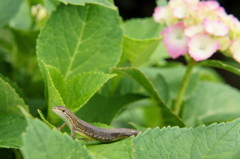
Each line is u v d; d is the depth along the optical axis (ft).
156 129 1.88
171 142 1.87
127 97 2.29
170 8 2.40
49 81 1.95
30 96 2.53
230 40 2.28
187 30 2.28
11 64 2.59
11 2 2.55
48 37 2.15
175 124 2.15
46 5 2.39
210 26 2.25
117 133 1.97
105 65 2.17
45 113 2.13
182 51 2.31
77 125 1.93
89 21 2.19
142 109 2.62
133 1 6.03
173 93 2.59
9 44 2.70
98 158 1.82
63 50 2.16
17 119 1.99
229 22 2.30
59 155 1.63
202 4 2.32
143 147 1.86
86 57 2.17
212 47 2.25
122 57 2.32
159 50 2.69
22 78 2.62
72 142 1.66
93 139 1.94
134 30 2.52
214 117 2.63
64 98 2.02
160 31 2.54
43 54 2.13
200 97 2.70
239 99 2.76
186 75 2.39
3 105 2.01
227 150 1.86
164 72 2.68
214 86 2.77
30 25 2.63
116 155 1.82
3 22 2.49
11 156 2.25
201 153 1.86
